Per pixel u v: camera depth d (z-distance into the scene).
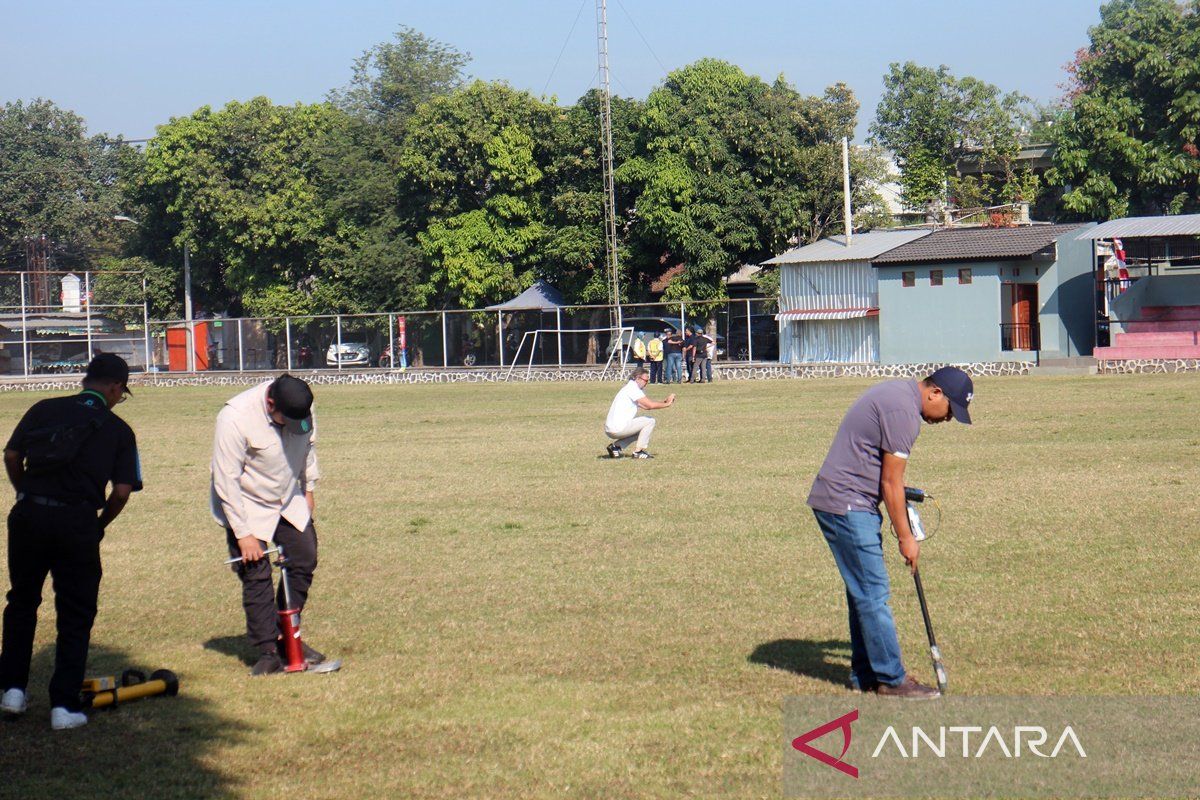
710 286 50.22
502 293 53.81
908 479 14.70
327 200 58.28
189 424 28.62
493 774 5.58
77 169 83.06
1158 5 45.53
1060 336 38.91
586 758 5.74
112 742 6.16
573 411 28.77
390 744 6.03
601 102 50.91
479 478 16.45
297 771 5.71
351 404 34.19
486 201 53.66
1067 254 38.88
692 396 32.69
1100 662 7.02
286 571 7.36
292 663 7.35
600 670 7.22
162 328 61.72
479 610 8.90
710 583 9.49
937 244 41.41
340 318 51.28
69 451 6.44
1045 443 18.08
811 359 44.31
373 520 13.18
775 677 6.95
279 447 7.25
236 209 57.66
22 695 6.59
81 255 80.44
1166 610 8.12
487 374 46.88
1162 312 39.50
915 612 8.30
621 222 51.88
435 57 70.38
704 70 51.47
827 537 6.55
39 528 6.41
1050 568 9.54
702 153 49.38
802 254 44.72
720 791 5.34
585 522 12.59
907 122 55.81
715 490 14.49
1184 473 14.36
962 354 40.28
